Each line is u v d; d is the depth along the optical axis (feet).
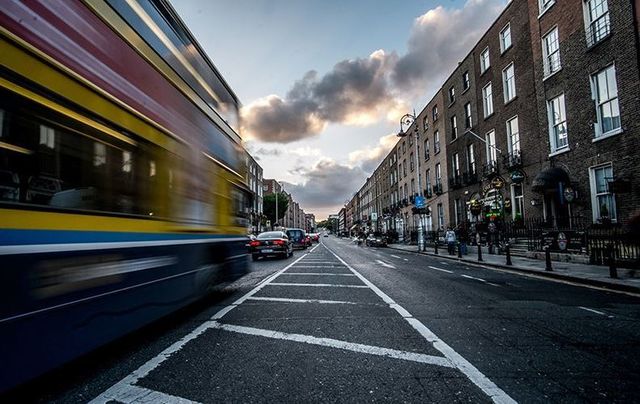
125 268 12.09
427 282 31.53
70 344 9.43
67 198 9.64
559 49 50.29
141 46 13.93
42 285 8.62
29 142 8.53
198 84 19.72
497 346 13.62
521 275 36.55
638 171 38.27
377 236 124.16
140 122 13.46
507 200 63.67
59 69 9.53
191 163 18.20
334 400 9.33
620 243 37.04
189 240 17.63
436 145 104.58
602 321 17.40
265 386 10.25
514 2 62.08
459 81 86.58
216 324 17.47
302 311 20.07
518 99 60.95
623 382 10.30
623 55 40.04
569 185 46.88
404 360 12.25
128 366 11.99
